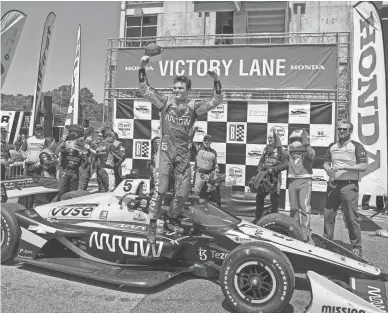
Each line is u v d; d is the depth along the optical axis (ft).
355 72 24.21
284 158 20.89
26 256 15.08
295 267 12.81
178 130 12.05
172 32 45.42
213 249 13.69
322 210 27.89
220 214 14.56
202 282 14.16
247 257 11.24
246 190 29.32
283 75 28.40
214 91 11.74
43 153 25.58
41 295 12.70
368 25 23.79
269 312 10.98
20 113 54.70
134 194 15.31
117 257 14.10
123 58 31.04
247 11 42.73
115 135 26.68
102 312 11.50
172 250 13.03
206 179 24.49
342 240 20.51
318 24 40.45
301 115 28.40
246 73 28.94
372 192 23.66
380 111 23.32
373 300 10.77
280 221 15.56
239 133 29.45
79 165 24.66
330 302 10.53
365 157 17.40
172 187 14.58
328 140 27.96
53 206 16.39
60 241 15.75
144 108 30.83
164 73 30.19
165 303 12.25
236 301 11.31
